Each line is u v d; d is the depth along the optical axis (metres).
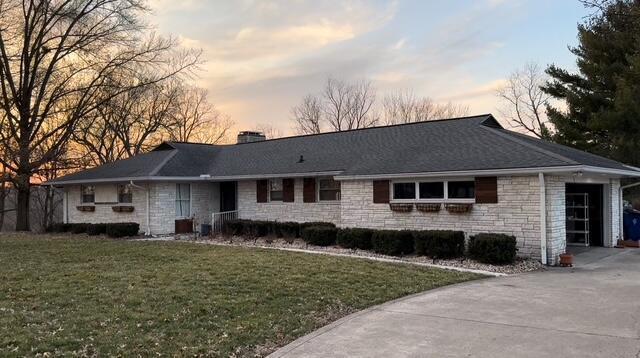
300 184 19.94
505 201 13.25
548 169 12.23
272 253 14.11
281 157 21.59
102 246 16.28
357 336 6.03
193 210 22.39
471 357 5.16
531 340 5.70
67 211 25.16
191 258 12.94
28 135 25.08
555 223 12.73
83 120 30.00
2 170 27.48
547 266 12.03
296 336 6.17
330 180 19.19
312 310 7.43
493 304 7.63
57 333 6.01
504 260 12.05
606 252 14.31
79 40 25.55
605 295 8.19
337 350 5.50
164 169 21.36
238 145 25.72
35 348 5.43
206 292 8.47
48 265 11.77
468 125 17.58
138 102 34.91
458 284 9.53
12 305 7.50
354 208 16.64
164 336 5.99
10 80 24.53
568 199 16.16
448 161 14.73
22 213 25.62
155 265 11.66
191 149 24.78
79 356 5.23
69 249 15.34
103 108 30.38
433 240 13.11
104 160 35.06
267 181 21.08
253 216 21.53
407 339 5.86
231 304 7.63
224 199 23.28
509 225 13.17
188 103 42.88
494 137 15.52
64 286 9.02
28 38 24.69
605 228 15.76
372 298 8.27
